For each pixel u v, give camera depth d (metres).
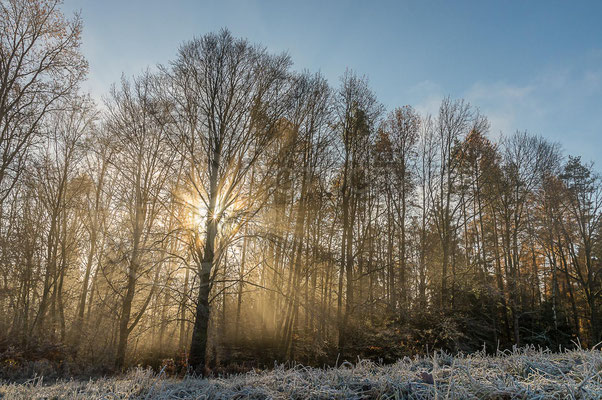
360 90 21.88
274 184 16.72
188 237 15.90
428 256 24.83
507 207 27.36
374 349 18.17
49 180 21.34
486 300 22.97
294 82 16.98
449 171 25.31
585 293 29.27
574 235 29.06
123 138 17.70
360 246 21.22
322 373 4.83
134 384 5.04
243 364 16.03
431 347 17.83
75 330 18.05
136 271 16.30
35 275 20.48
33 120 17.38
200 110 16.06
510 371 4.30
